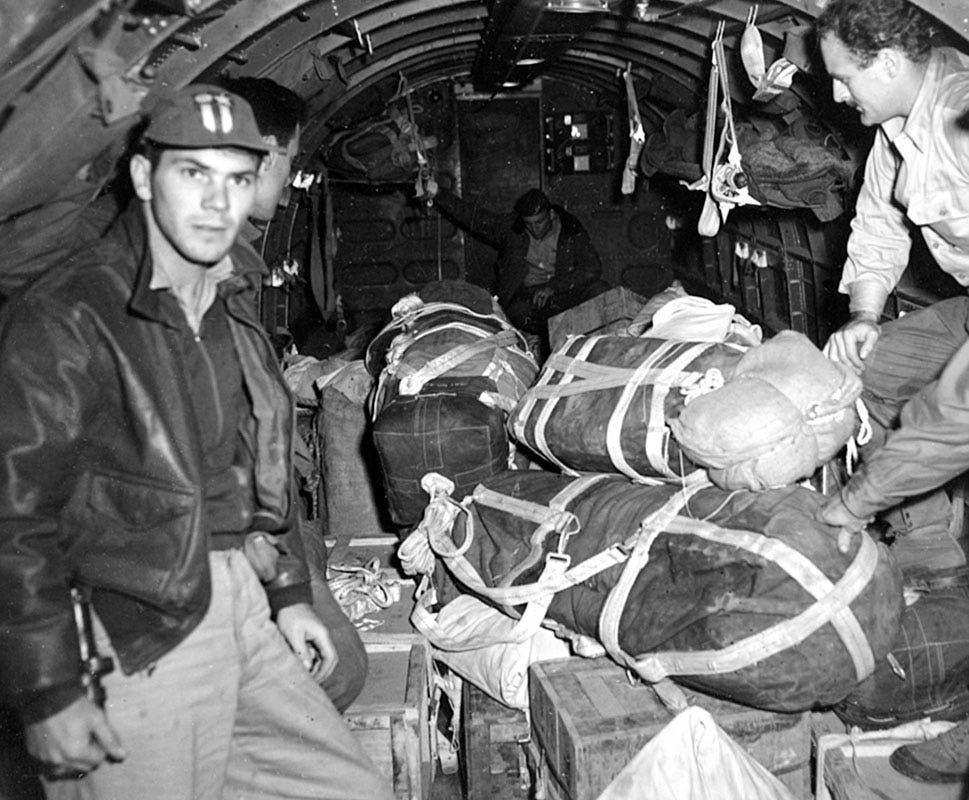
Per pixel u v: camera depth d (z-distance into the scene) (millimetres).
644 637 2268
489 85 6297
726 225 7270
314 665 2230
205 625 1798
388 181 7012
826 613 2104
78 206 2146
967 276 2834
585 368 2854
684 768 2209
